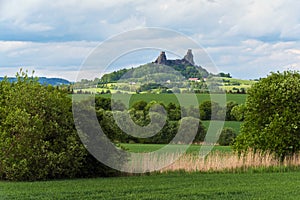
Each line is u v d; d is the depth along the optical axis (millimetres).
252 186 16984
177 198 14312
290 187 16781
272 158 23781
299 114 24641
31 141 18906
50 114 19812
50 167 18812
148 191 15602
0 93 21141
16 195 14555
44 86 20797
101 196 14500
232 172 21656
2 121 19750
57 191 15367
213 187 16656
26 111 19672
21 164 18328
